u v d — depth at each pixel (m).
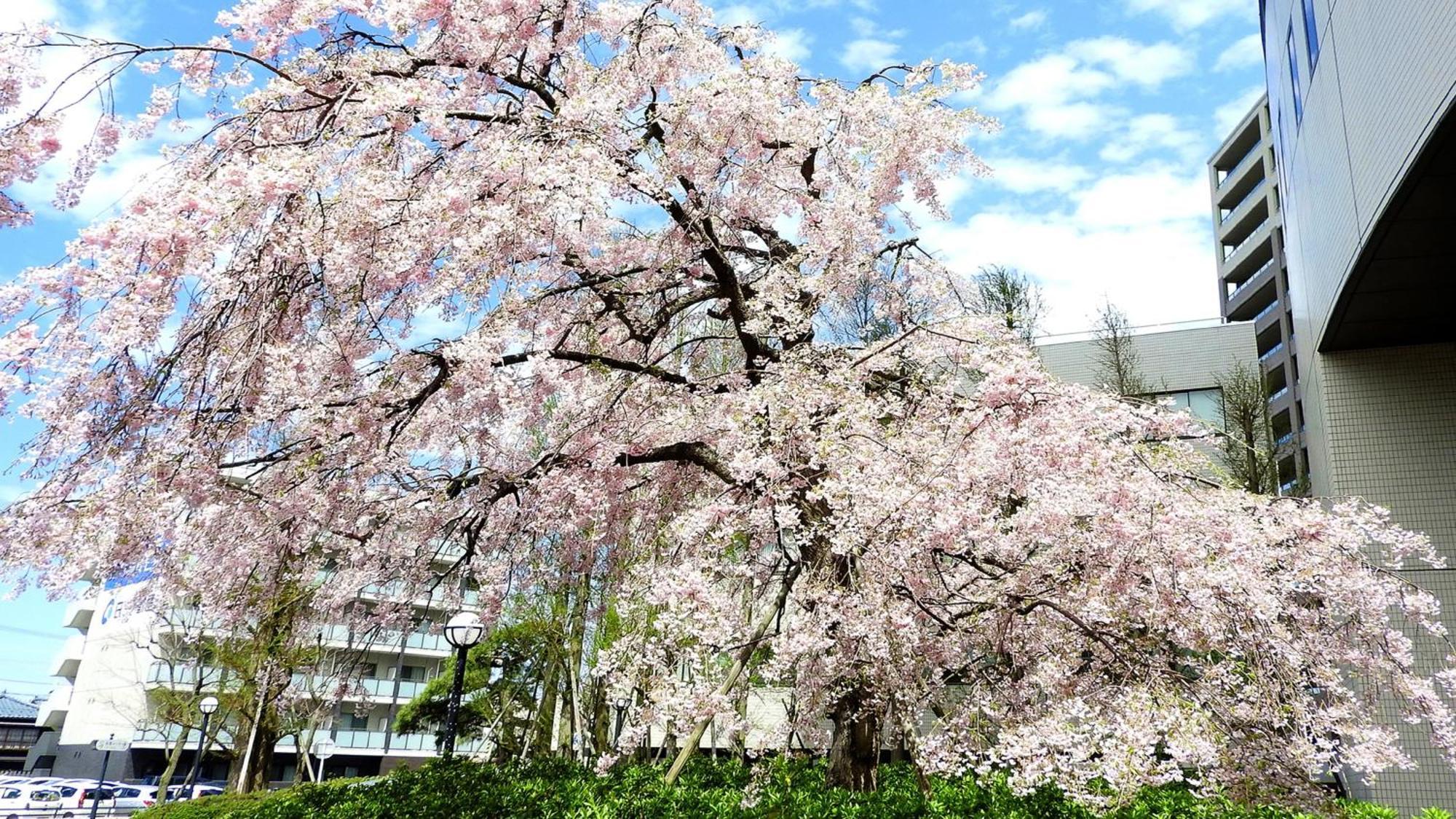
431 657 26.73
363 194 4.92
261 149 5.08
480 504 6.47
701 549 5.77
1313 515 5.27
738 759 9.45
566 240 6.04
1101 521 4.55
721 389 7.25
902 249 7.83
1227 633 4.65
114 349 4.07
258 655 12.62
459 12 5.82
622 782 7.79
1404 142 6.62
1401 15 6.52
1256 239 30.39
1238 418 15.72
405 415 5.78
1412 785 8.34
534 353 5.81
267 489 5.59
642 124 6.70
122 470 4.52
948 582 5.38
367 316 5.29
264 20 5.32
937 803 5.84
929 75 6.96
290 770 26.72
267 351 4.71
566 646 13.77
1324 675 5.08
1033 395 4.81
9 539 4.28
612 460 6.68
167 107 4.78
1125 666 4.62
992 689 5.05
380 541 6.39
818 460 5.15
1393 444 9.74
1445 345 9.88
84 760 27.36
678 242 7.27
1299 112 10.59
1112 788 4.09
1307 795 4.26
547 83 6.80
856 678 5.26
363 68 5.51
